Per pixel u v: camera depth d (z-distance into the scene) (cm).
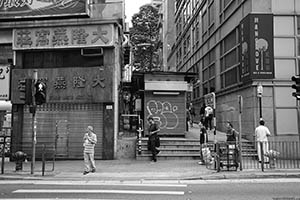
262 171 1238
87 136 1294
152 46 4416
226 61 2211
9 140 1795
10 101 1792
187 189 959
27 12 1819
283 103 1694
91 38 1750
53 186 1030
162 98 1947
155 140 1587
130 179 1159
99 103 1739
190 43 3541
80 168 1409
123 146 1723
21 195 878
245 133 1802
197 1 3195
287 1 1755
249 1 1786
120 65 2030
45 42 1781
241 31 1839
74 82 1738
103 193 899
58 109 1756
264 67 1700
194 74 1973
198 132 2211
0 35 1838
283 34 1739
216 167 1320
